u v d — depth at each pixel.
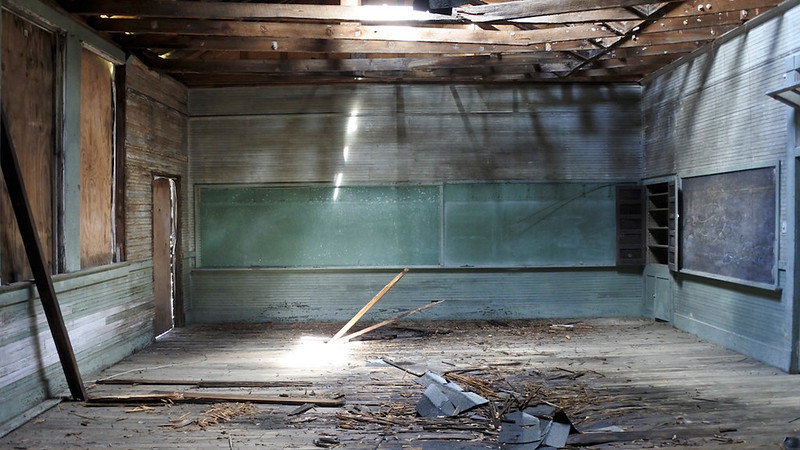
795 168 5.06
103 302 5.50
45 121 4.74
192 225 7.92
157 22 5.32
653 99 7.67
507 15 4.74
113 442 3.69
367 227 7.94
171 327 7.47
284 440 3.71
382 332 7.20
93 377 5.18
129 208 6.07
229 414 4.20
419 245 7.95
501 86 7.92
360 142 7.91
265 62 6.65
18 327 4.19
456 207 7.96
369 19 4.89
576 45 5.95
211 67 6.60
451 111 7.93
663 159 7.43
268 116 7.88
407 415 4.16
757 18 5.35
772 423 3.95
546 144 7.96
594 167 7.99
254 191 7.92
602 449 3.54
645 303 7.99
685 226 6.97
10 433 3.84
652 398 4.49
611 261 7.98
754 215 5.62
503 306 7.95
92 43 5.32
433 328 7.40
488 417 4.10
